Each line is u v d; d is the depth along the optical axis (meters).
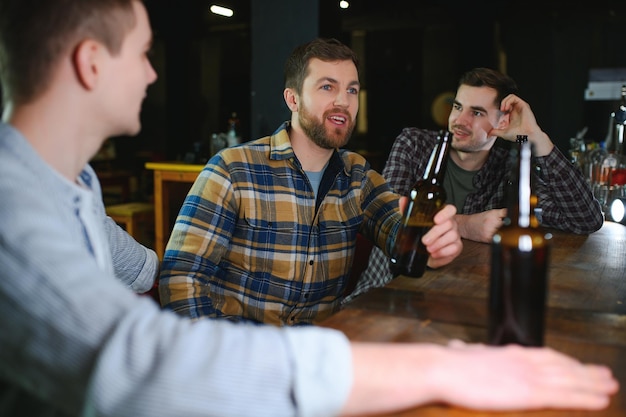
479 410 0.72
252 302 1.63
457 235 1.36
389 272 2.08
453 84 10.70
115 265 1.22
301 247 1.64
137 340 0.65
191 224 1.56
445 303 1.17
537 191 2.08
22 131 0.83
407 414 0.71
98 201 1.06
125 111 0.87
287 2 4.37
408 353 0.72
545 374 0.73
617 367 0.86
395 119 11.18
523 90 8.81
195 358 0.64
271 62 4.45
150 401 0.62
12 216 0.69
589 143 3.17
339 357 0.69
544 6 8.35
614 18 8.27
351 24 9.55
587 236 1.99
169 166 4.80
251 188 1.61
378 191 1.78
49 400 0.69
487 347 0.84
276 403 0.65
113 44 0.84
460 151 2.37
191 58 11.08
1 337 0.67
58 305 0.66
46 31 0.81
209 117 11.22
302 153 1.68
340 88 1.62
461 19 8.84
